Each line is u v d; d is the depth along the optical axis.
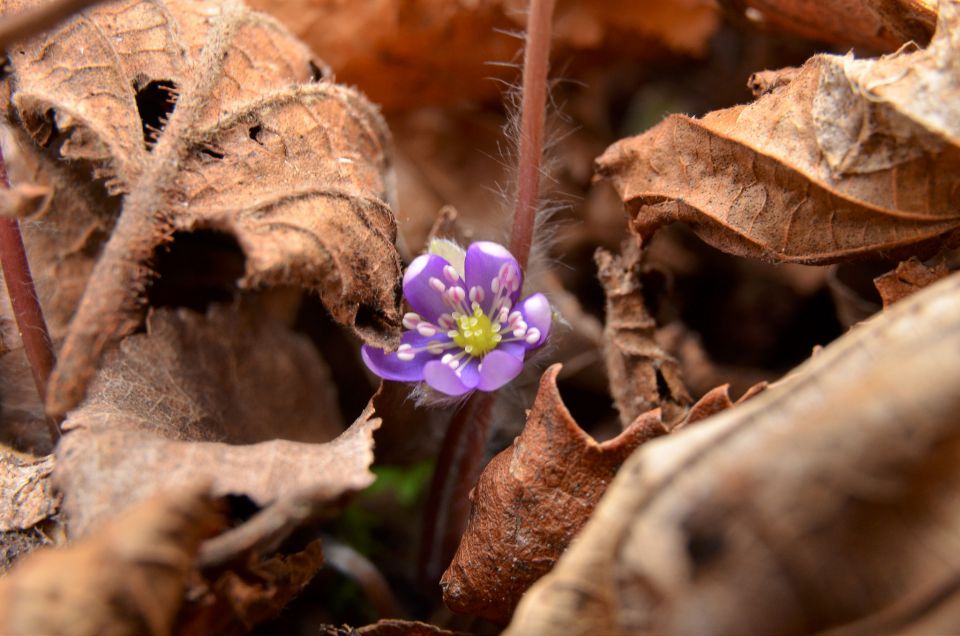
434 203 0.26
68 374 0.19
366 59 0.25
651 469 0.18
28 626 0.18
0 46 0.19
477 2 0.25
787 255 0.20
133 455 0.19
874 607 0.18
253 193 0.20
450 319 0.21
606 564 0.18
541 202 0.23
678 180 0.21
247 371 0.22
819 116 0.20
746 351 0.25
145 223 0.20
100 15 0.21
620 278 0.22
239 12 0.21
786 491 0.18
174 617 0.18
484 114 0.27
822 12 0.23
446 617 0.22
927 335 0.18
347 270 0.20
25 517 0.20
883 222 0.20
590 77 0.27
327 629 0.21
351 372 0.24
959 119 0.19
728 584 0.18
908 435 0.18
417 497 0.24
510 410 0.23
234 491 0.19
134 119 0.21
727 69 0.26
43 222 0.22
